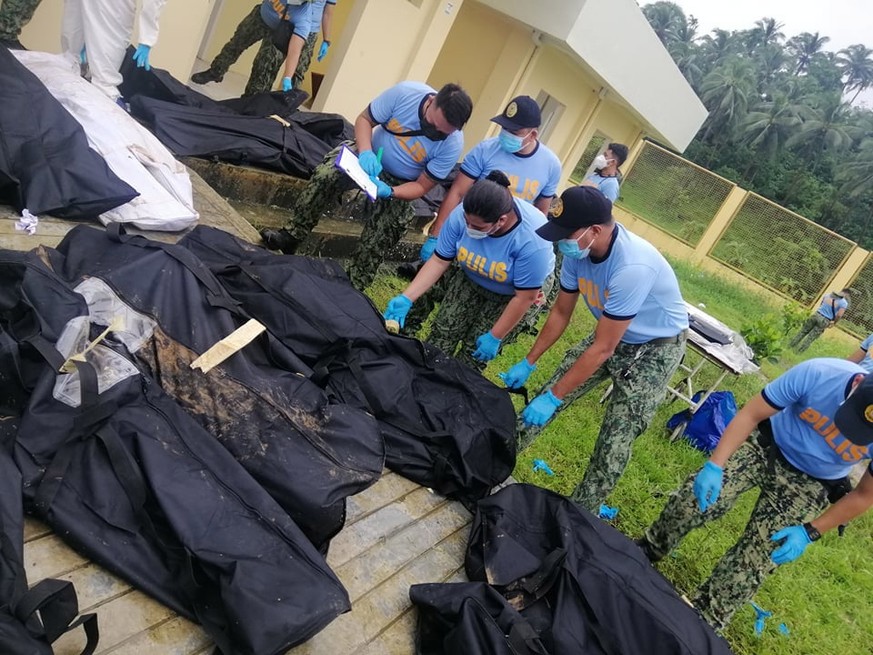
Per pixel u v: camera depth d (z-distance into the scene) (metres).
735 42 57.19
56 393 1.78
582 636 2.19
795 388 2.64
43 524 1.71
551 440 4.53
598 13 9.00
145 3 3.63
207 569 1.66
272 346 2.35
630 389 3.02
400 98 3.60
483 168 3.80
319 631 1.77
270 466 1.97
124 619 1.61
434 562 2.47
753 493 5.34
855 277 16.47
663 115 13.75
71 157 2.79
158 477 1.74
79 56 3.68
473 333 3.63
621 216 19.20
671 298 2.89
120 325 2.04
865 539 5.60
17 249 2.47
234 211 4.03
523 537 2.54
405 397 2.81
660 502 4.42
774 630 3.66
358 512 2.48
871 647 4.02
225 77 6.79
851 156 37.94
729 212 17.97
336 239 5.20
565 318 3.21
